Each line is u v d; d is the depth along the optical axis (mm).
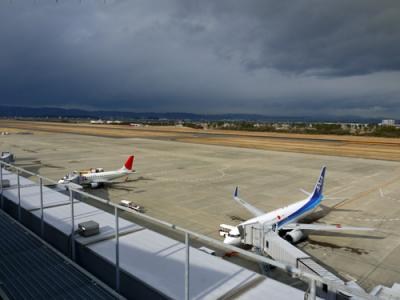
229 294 10523
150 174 60688
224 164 74125
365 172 66312
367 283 21922
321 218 36625
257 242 23469
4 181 24578
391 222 35094
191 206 39562
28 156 82250
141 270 12055
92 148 102562
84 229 14930
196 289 10812
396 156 92000
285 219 28891
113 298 11328
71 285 12164
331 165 74750
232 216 35781
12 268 13352
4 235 16719
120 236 15242
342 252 26875
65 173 59781
